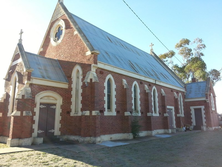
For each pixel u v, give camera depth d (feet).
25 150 36.63
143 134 68.64
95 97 47.98
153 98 80.07
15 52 56.59
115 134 55.31
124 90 60.64
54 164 27.45
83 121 47.52
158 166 27.63
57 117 52.49
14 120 42.73
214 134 78.79
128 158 32.60
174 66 185.78
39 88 49.57
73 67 56.29
